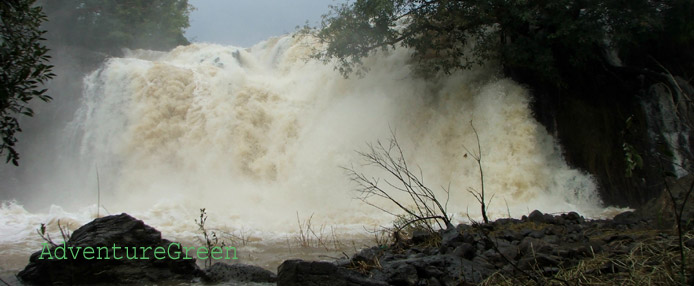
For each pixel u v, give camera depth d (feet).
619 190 70.03
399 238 27.78
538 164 69.31
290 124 80.64
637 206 67.92
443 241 24.85
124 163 79.25
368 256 23.90
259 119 81.15
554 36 69.56
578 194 69.41
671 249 20.33
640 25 69.62
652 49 76.59
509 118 71.97
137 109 81.15
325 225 53.93
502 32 75.51
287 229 51.42
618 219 29.58
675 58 75.77
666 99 73.20
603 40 74.28
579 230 27.12
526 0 69.51
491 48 74.13
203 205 63.62
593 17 70.23
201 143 78.48
